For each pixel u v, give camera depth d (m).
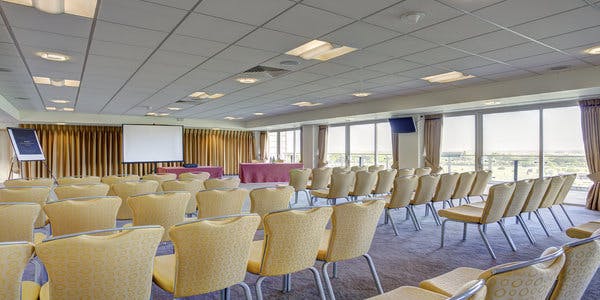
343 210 2.48
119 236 1.67
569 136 7.96
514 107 8.61
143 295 1.81
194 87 7.52
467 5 3.35
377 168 8.09
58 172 13.52
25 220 2.62
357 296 2.98
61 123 12.82
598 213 6.79
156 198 3.04
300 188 7.21
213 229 1.93
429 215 6.49
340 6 3.36
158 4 3.28
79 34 4.09
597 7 3.39
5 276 1.52
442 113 9.91
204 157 16.36
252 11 3.46
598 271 3.54
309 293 3.03
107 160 14.35
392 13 3.54
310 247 2.40
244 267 2.15
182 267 1.91
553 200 5.01
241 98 9.14
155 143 12.91
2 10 3.38
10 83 7.00
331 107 11.09
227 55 5.03
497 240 4.74
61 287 1.61
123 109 11.20
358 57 5.21
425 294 1.90
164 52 4.86
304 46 4.78
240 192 3.58
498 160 9.10
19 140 9.95
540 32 4.11
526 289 1.24
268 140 17.47
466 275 2.14
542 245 4.50
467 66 5.77
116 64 5.50
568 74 6.12
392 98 9.25
